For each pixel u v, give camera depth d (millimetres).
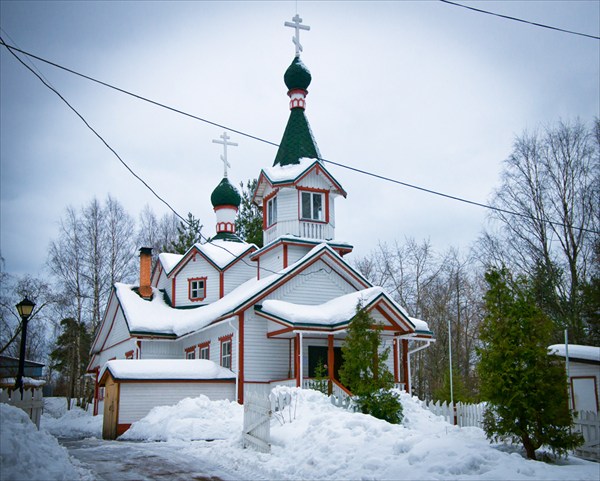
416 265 52406
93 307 49750
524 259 41188
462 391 30703
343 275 31828
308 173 33719
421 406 24734
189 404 25469
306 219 33406
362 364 21844
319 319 27078
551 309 39250
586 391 23953
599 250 36844
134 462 16797
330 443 14711
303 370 29844
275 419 19766
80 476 13672
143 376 27516
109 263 50656
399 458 13008
